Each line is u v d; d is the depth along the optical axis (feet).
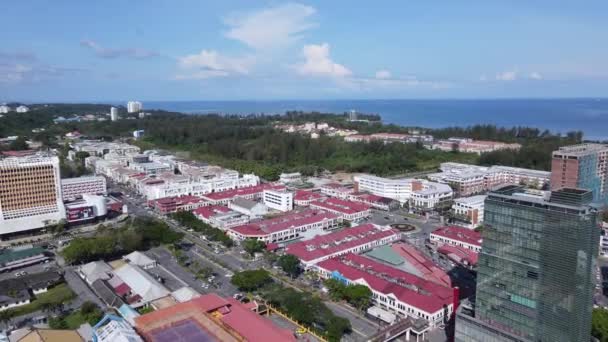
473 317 474.08
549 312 409.90
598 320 487.61
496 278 449.06
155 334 446.60
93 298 624.18
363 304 578.66
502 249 441.27
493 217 446.19
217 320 473.67
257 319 483.10
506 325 444.55
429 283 622.13
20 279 655.35
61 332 491.72
